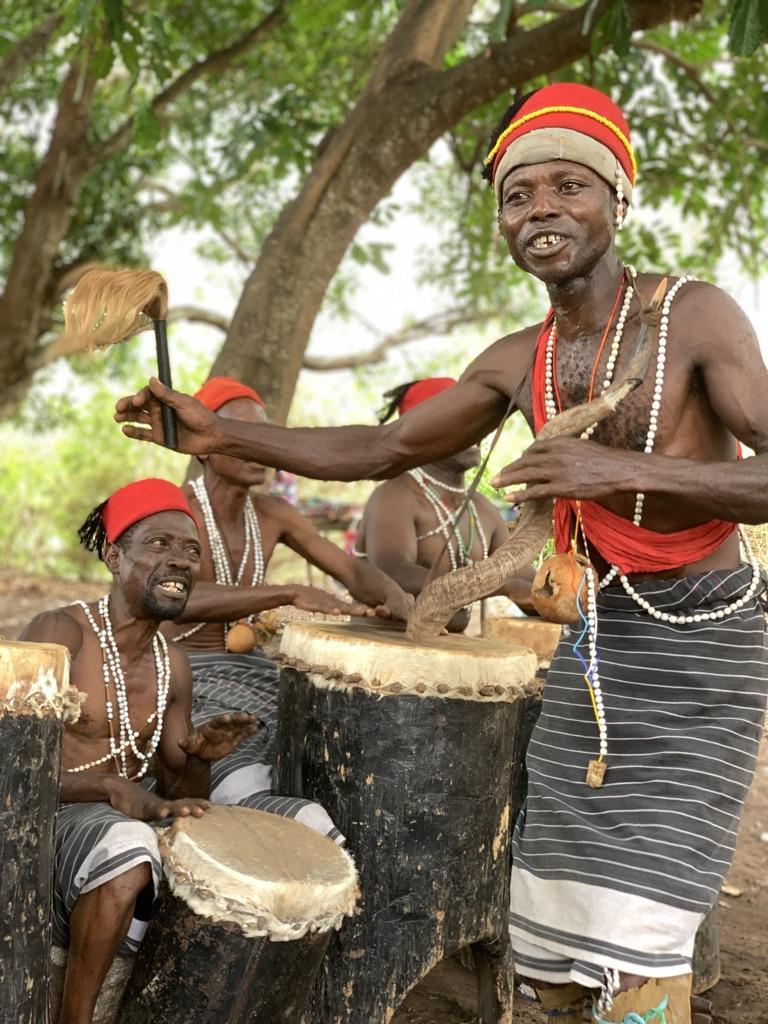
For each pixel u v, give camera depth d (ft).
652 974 8.17
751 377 8.70
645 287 9.18
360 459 10.91
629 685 9.16
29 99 46.96
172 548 11.19
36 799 8.75
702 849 8.42
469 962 14.06
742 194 27.68
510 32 22.54
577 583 9.20
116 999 10.20
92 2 18.03
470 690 11.00
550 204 8.88
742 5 14.62
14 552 59.77
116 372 58.03
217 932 9.33
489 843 11.42
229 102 37.47
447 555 14.76
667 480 8.30
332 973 11.06
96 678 11.18
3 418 47.16
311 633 11.51
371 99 23.16
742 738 8.89
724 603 9.16
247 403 14.73
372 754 10.95
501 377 10.30
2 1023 8.54
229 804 11.98
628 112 28.45
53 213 43.47
